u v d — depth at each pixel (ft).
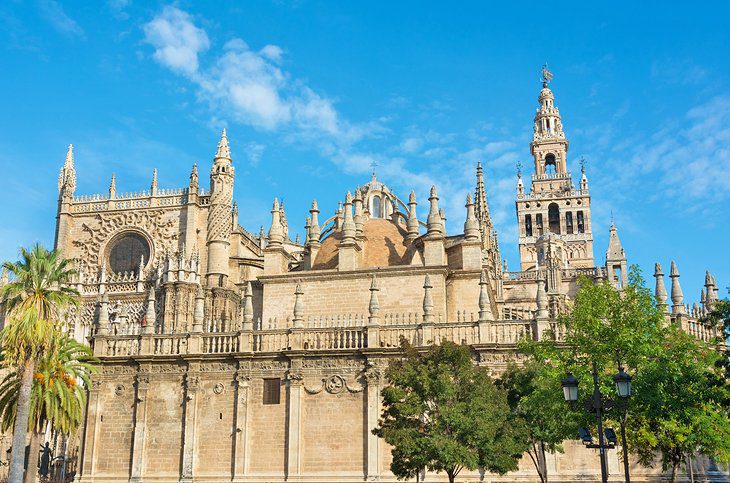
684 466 158.51
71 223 273.13
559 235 446.60
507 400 138.82
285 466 167.43
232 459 170.60
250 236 284.41
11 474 143.02
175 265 243.19
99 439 178.91
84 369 182.50
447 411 127.44
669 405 124.67
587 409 115.85
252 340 176.45
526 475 157.99
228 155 263.90
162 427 176.24
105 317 191.01
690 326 198.80
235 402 173.88
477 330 166.81
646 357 129.90
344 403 168.35
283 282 193.26
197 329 181.68
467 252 194.59
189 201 263.70
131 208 269.23
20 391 147.64
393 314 183.93
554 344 141.69
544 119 494.59
